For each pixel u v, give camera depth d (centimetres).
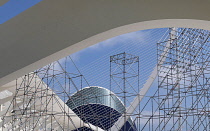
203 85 1948
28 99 2111
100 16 907
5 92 2277
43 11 970
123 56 2139
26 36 998
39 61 985
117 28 895
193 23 892
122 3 892
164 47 2416
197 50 2248
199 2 852
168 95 1980
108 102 2689
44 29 971
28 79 1884
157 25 909
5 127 2242
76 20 930
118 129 2348
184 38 2234
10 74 1030
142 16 873
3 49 1034
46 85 2009
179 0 862
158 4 868
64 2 941
